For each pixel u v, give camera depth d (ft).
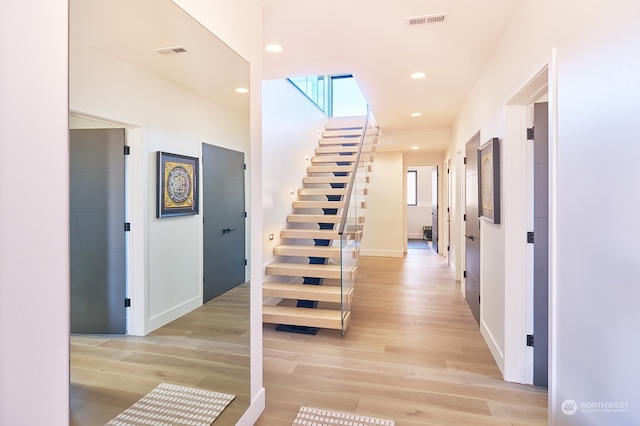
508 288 8.39
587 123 4.58
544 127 8.00
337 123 25.52
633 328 3.70
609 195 4.10
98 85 3.97
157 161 5.29
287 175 16.96
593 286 4.46
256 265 7.00
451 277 19.63
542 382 8.19
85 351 3.86
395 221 26.63
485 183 10.41
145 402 5.02
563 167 5.27
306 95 19.89
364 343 10.79
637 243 3.61
